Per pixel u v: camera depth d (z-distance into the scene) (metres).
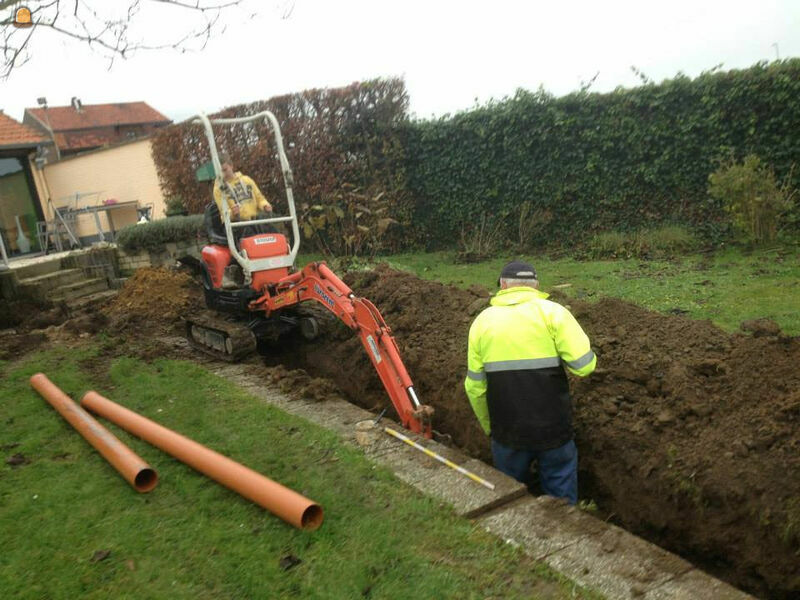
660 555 2.82
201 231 10.24
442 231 12.88
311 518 3.14
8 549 3.11
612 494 3.93
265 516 3.26
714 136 9.70
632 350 4.55
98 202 17.41
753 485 3.25
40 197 14.32
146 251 10.09
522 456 3.74
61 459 4.10
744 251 8.81
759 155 9.41
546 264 9.88
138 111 43.50
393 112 12.44
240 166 13.84
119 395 5.27
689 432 3.76
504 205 11.95
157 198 16.23
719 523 3.34
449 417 5.07
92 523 3.30
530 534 3.04
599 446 4.04
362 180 12.80
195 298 8.77
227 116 13.76
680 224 10.16
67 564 2.96
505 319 3.64
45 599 2.72
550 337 3.61
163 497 3.53
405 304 6.54
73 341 7.12
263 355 7.12
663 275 7.98
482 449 4.66
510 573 2.73
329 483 3.58
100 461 4.03
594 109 10.67
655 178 10.28
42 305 9.24
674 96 9.86
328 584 2.71
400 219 12.95
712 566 3.42
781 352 4.03
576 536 3.01
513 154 11.55
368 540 3.02
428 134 12.36
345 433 4.34
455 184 12.37
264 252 6.27
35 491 3.66
